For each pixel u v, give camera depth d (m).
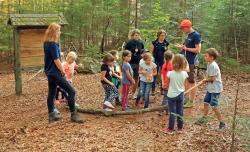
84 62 13.12
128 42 8.52
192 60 7.57
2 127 6.70
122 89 7.56
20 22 9.45
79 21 17.11
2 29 16.36
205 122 6.44
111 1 16.95
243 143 5.50
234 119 5.01
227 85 10.41
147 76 7.54
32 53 9.73
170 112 6.16
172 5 15.49
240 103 8.30
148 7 17.42
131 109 7.67
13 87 11.15
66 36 17.20
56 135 5.95
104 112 7.18
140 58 8.47
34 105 8.44
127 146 5.50
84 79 11.57
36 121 6.96
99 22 17.62
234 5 13.10
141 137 5.92
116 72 7.95
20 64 9.61
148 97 7.55
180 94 6.20
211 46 12.87
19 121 7.09
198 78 10.47
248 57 12.95
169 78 6.20
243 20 13.18
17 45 9.55
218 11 13.60
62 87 6.58
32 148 5.40
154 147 5.49
